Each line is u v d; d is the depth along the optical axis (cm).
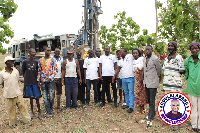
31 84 511
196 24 596
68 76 592
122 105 612
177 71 436
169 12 736
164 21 822
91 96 773
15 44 1380
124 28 1282
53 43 1171
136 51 518
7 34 882
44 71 523
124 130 445
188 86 434
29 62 512
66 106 607
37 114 578
